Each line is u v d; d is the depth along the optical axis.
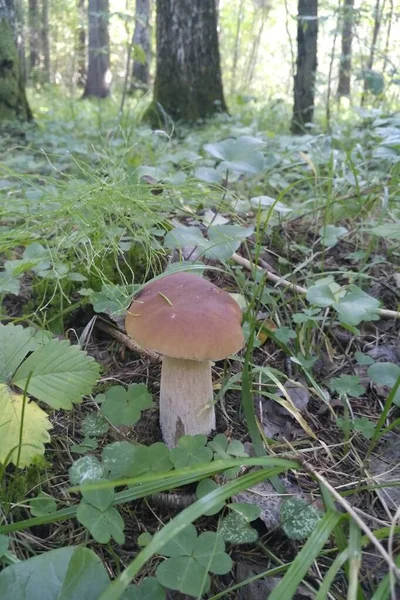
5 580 0.22
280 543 0.28
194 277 0.33
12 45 1.44
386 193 0.53
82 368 0.31
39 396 0.30
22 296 0.48
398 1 1.30
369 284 0.51
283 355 0.43
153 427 0.35
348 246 0.57
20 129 1.32
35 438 0.28
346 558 0.22
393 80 0.97
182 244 0.41
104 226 0.45
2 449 0.28
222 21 4.02
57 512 0.25
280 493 0.30
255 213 0.60
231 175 0.68
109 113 1.91
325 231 0.51
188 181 0.55
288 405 0.35
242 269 0.51
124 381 0.40
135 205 0.48
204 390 0.33
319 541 0.22
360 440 0.36
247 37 3.97
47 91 3.03
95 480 0.27
